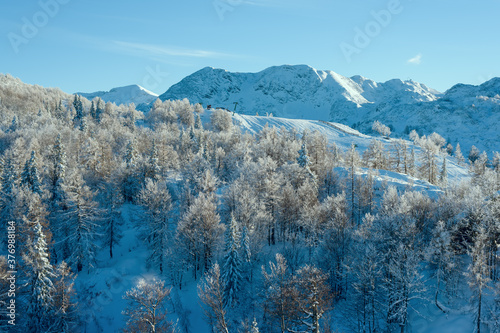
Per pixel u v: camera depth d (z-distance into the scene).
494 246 44.19
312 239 54.31
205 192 62.94
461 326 38.41
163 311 44.28
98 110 169.38
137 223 61.97
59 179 62.06
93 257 55.41
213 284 36.44
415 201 54.31
